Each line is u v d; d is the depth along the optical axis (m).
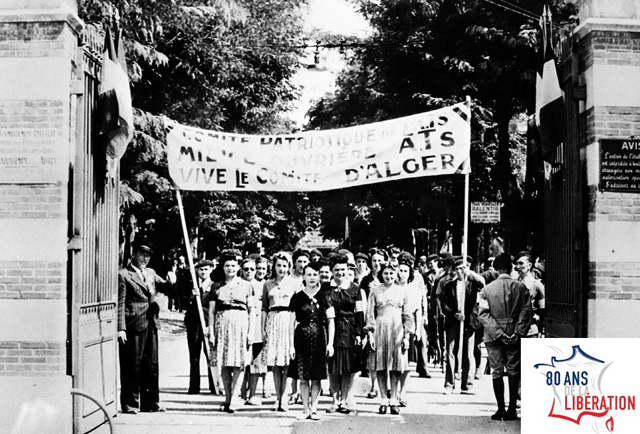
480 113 24.16
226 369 11.20
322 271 11.04
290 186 11.74
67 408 8.90
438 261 18.67
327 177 11.70
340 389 11.51
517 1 23.28
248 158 11.79
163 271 29.52
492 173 25.23
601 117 9.38
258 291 12.58
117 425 10.05
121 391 11.02
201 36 22.33
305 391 10.77
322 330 10.78
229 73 24.98
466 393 13.41
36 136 9.07
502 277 10.78
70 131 9.21
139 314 10.94
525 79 23.14
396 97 26.98
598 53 9.40
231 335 11.09
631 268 9.31
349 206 32.12
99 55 10.01
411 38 26.03
